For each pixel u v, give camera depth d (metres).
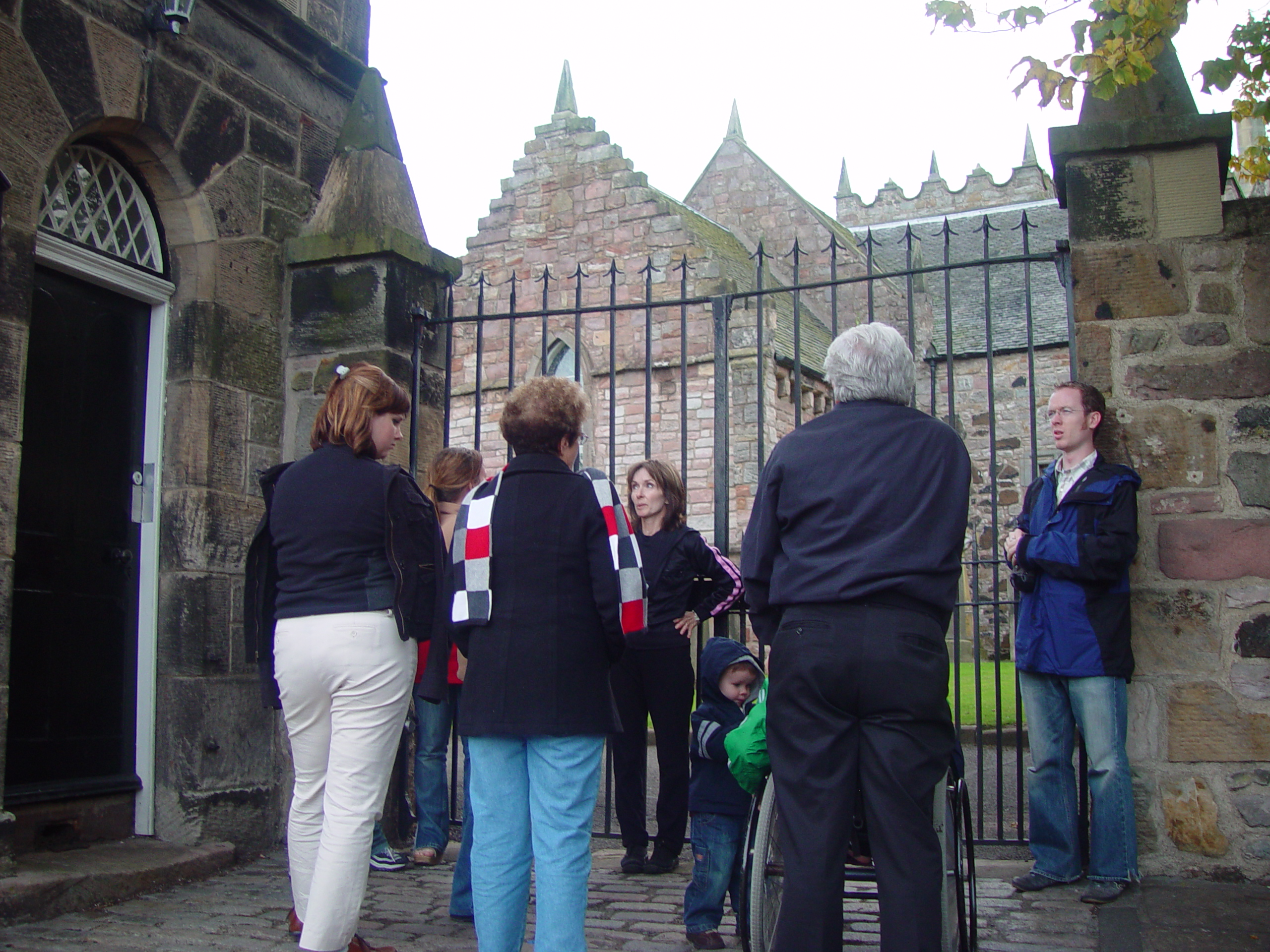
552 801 2.75
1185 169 4.18
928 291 19.41
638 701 4.39
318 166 5.61
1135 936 3.28
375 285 5.22
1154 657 4.02
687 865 4.54
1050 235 21.78
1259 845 3.87
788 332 16.33
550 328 16.17
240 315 5.02
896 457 2.58
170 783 4.52
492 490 2.94
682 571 4.36
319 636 3.01
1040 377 17.25
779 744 2.51
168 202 4.81
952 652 14.98
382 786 3.06
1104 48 3.80
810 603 2.52
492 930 2.75
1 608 3.74
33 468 4.21
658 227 15.83
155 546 4.66
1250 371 4.05
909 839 2.37
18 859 3.91
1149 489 4.09
